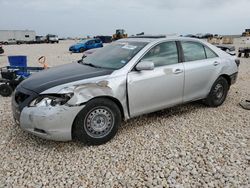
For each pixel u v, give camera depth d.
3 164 3.39
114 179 3.07
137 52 4.29
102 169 3.27
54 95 3.48
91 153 3.64
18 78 6.74
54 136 3.51
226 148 3.77
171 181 3.02
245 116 5.10
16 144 3.93
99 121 3.80
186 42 4.95
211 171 3.20
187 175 3.13
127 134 4.24
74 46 26.62
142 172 3.20
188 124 4.68
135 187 2.92
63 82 3.65
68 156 3.57
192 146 3.84
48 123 3.43
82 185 2.96
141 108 4.25
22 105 3.61
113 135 3.97
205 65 5.08
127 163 3.39
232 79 5.73
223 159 3.47
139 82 4.10
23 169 3.28
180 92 4.75
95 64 4.51
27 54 23.14
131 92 4.04
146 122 4.75
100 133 3.84
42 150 3.74
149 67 4.00
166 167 3.30
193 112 5.31
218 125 4.64
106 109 3.82
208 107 5.63
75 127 3.65
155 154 3.61
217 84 5.47
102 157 3.54
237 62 5.89
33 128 3.54
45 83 3.72
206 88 5.25
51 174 3.17
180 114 5.19
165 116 5.07
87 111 3.64
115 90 3.85
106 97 3.84
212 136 4.18
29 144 3.93
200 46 5.20
